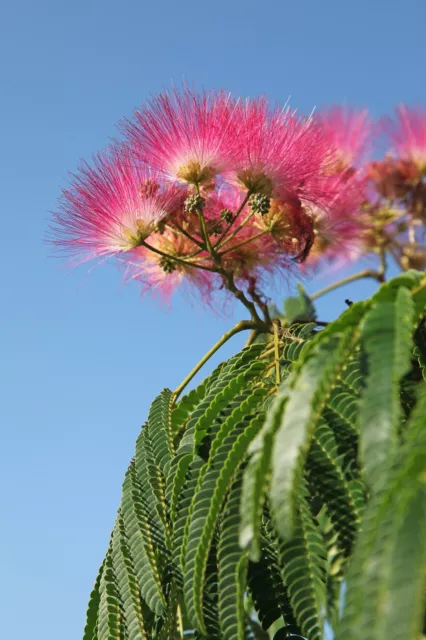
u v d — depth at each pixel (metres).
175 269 0.57
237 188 0.55
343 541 0.39
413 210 0.77
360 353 0.36
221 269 0.53
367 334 0.33
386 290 0.37
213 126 0.53
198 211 0.52
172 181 0.54
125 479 0.46
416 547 0.22
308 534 0.39
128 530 0.44
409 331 0.32
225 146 0.53
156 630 0.43
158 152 0.53
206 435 0.44
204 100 0.54
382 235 0.76
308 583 0.39
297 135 0.54
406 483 0.24
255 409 0.42
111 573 0.45
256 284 0.56
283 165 0.53
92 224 0.54
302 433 0.31
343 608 0.25
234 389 0.44
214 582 0.41
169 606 0.43
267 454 0.33
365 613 0.23
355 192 0.62
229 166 0.53
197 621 0.40
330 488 0.40
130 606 0.44
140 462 0.46
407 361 0.30
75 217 0.55
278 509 0.30
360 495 0.39
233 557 0.40
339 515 0.39
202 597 0.41
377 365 0.31
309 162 0.54
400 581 0.22
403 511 0.23
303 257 0.55
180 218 0.54
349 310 0.36
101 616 0.44
